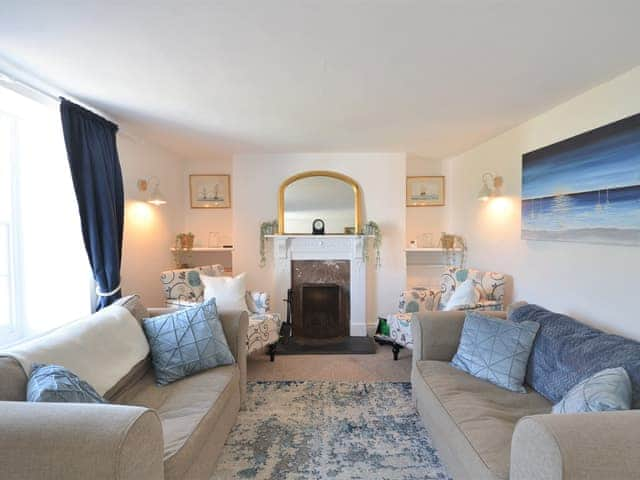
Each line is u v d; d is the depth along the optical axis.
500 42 1.67
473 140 3.58
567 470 0.93
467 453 1.41
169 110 2.64
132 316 2.13
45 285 2.49
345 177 4.24
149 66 1.92
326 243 4.26
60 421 0.99
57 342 1.56
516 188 3.11
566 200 2.42
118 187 2.80
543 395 1.83
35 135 2.44
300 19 1.48
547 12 1.43
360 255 4.21
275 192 4.27
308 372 3.08
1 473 0.94
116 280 2.63
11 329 2.35
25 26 1.52
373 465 1.84
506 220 3.28
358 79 2.10
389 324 3.50
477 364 2.05
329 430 2.16
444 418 1.70
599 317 2.18
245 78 2.08
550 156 2.58
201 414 1.65
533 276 2.86
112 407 1.07
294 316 4.28
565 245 2.48
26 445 0.95
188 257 4.53
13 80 2.00
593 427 1.01
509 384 1.90
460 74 2.03
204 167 4.55
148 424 1.07
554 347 1.85
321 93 2.32
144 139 3.49
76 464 0.94
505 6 1.39
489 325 2.14
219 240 4.54
